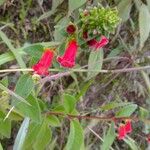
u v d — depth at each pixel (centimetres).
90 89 48
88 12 27
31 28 44
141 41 41
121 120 35
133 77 49
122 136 35
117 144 51
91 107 48
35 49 29
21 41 44
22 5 43
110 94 49
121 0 42
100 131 48
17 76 43
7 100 32
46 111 34
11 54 32
